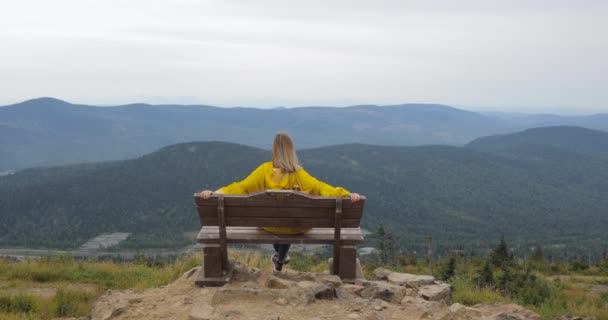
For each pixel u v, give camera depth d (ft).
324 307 15.58
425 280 22.47
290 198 16.81
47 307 22.44
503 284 49.14
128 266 37.81
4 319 19.79
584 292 53.52
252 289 16.37
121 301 16.57
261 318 14.61
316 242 18.06
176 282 19.13
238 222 17.44
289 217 17.26
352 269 18.42
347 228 18.97
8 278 31.83
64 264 37.29
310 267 40.57
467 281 39.70
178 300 16.67
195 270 19.61
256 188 18.38
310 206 17.01
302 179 18.07
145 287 29.14
